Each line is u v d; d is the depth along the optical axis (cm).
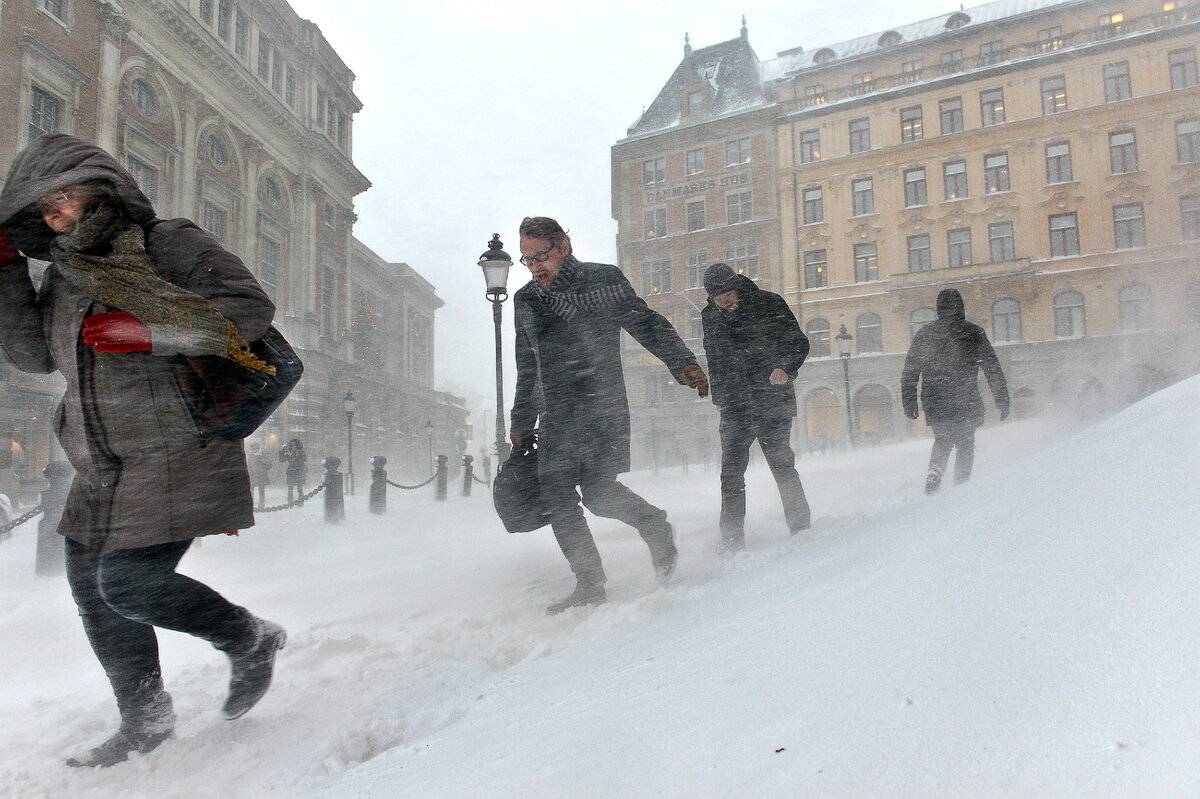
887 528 151
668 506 605
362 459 3591
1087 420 916
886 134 3469
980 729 57
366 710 180
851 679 72
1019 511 99
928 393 426
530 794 76
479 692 168
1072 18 3262
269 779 145
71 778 159
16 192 149
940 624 75
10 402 1756
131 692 169
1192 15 3023
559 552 426
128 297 149
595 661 149
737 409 346
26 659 266
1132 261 2994
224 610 171
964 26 3534
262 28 2800
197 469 161
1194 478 78
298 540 632
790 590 125
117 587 157
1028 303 3141
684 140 4012
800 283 3597
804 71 3753
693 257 3938
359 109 3575
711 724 76
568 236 280
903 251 3391
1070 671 59
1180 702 50
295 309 2930
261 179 2728
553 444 270
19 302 166
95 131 1922
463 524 716
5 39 1677
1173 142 2989
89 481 159
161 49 2184
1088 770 48
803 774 60
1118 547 73
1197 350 2759
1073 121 3127
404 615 290
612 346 282
